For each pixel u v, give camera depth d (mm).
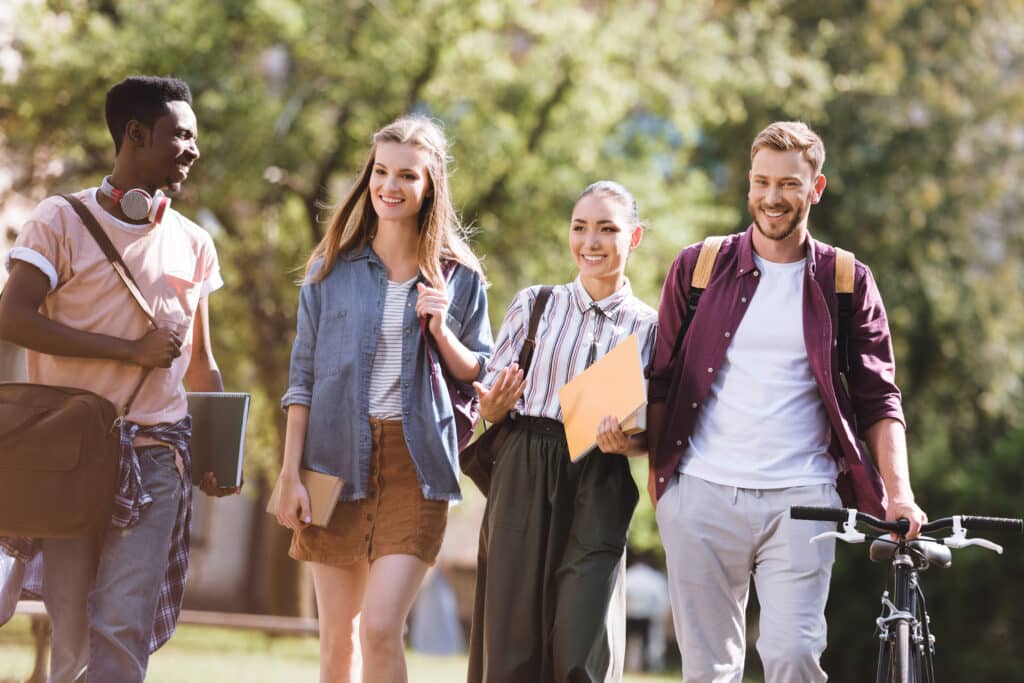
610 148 24750
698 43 25047
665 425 6973
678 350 7105
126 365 6773
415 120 7383
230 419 7336
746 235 7020
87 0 21750
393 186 7184
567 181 22828
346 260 7340
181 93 6949
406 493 7102
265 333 22984
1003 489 25312
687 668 6891
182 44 20609
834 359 6809
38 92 20312
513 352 7320
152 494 6738
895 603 6004
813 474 6715
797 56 28797
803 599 6672
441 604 29281
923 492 26703
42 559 7102
